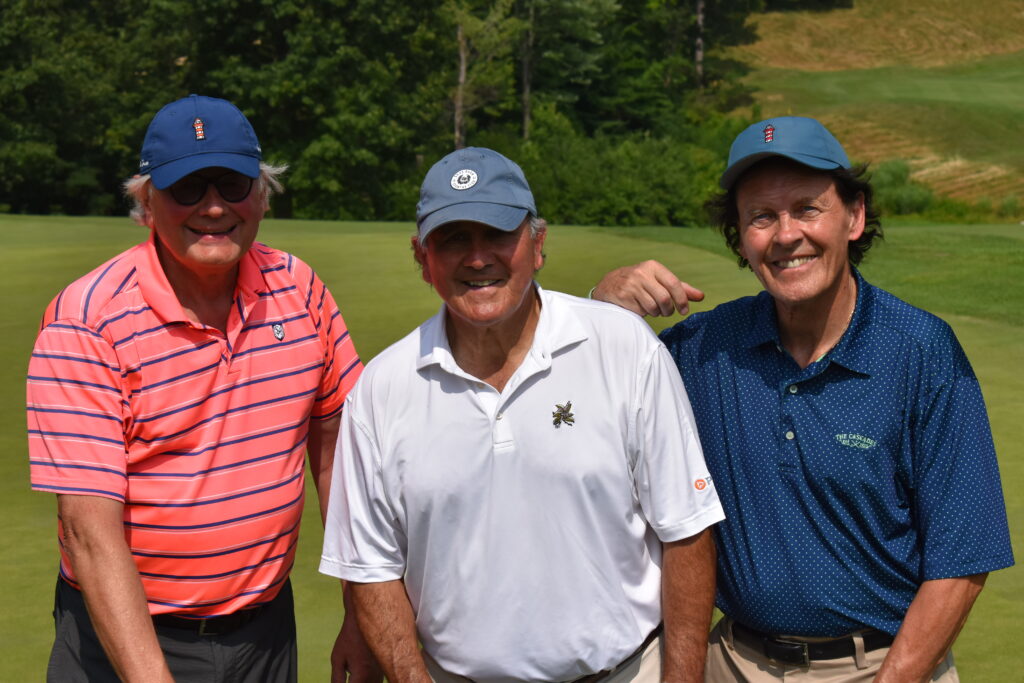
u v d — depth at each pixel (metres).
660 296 2.46
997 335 7.08
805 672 2.30
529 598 2.17
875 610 2.22
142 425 2.33
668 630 2.27
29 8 35.62
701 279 9.05
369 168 35.81
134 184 2.32
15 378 6.59
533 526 2.16
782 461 2.21
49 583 3.73
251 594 2.49
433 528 2.19
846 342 2.17
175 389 2.34
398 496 2.21
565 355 2.15
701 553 2.23
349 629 2.65
